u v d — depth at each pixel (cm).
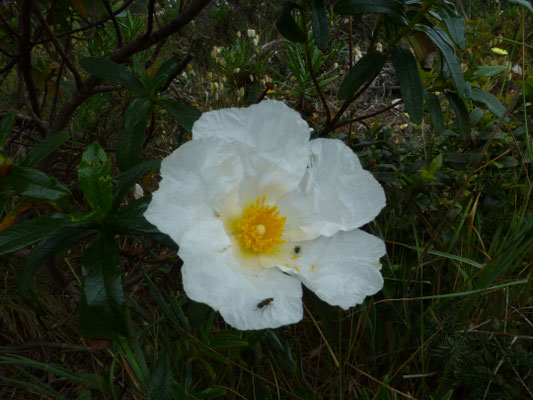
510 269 22
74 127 29
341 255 15
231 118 14
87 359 21
